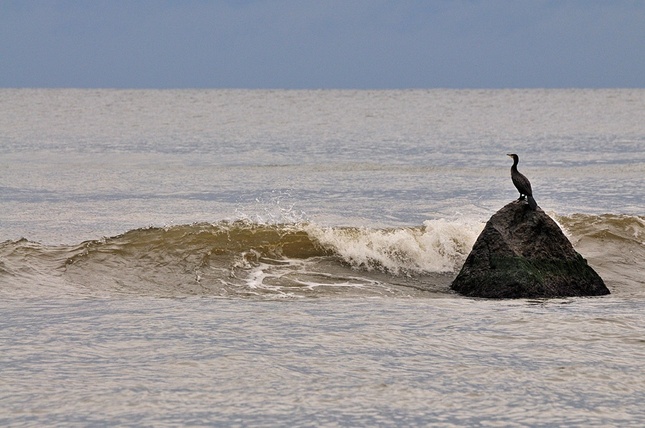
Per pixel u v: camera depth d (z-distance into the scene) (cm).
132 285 6369
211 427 3572
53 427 3547
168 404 3816
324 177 15750
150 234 7125
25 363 4359
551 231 6241
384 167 17612
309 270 6738
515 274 6078
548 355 4575
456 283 6362
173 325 5138
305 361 4434
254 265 6769
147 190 13575
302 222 7556
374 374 4247
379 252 6925
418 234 7112
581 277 6244
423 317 5406
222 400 3875
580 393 4012
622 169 17162
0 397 3869
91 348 4634
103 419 3641
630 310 5631
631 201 12438
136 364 4362
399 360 4475
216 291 6234
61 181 14625
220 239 7012
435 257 6962
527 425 3647
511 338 4900
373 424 3631
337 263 6888
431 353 4603
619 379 4206
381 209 11506
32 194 12825
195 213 11038
